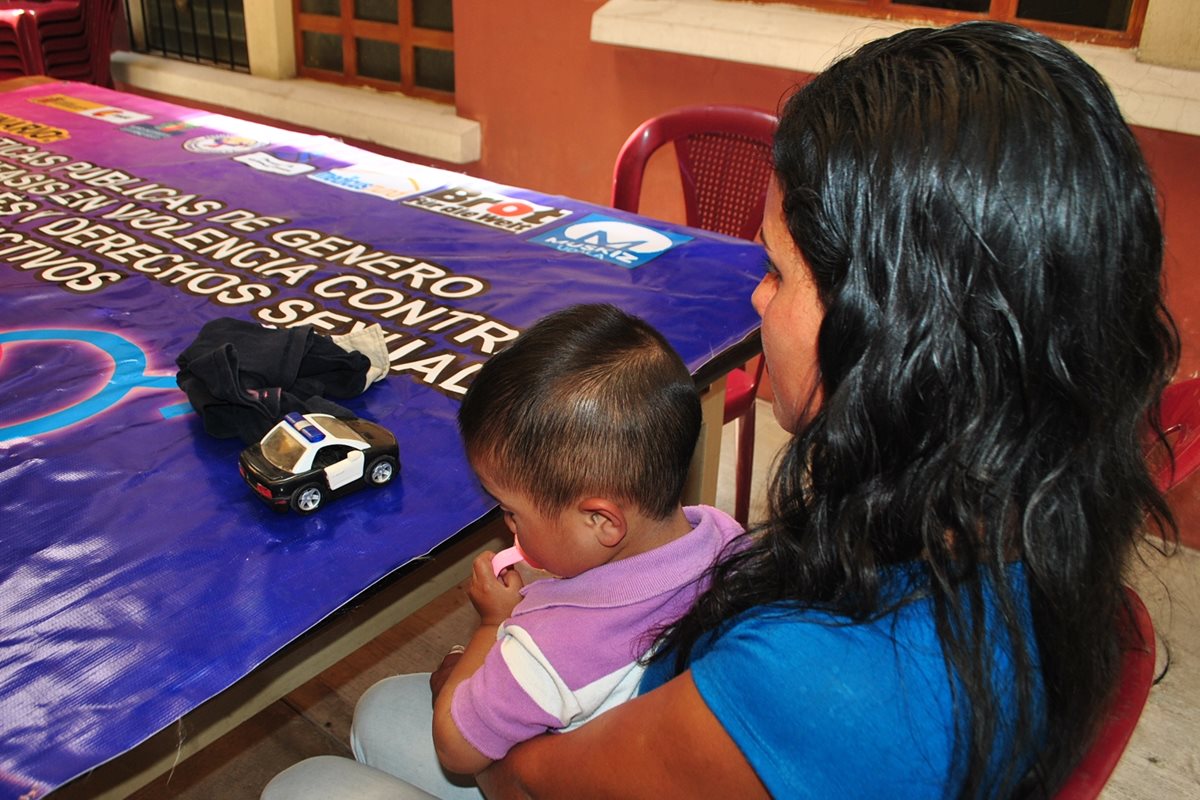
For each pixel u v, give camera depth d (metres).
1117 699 0.62
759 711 0.55
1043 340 0.50
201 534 0.91
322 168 1.97
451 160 3.08
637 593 0.80
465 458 1.03
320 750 1.69
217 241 1.59
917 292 0.51
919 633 0.54
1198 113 1.83
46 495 0.96
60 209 1.71
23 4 3.60
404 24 3.29
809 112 0.56
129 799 1.57
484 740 0.79
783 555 0.62
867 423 0.54
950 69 0.52
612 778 0.64
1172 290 2.03
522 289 1.43
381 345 1.20
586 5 2.69
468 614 2.00
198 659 0.77
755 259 1.56
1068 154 0.49
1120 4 2.08
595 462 0.81
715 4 2.57
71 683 0.74
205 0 3.80
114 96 2.46
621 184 2.11
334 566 0.87
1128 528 0.57
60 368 1.20
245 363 1.07
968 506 0.53
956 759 0.53
